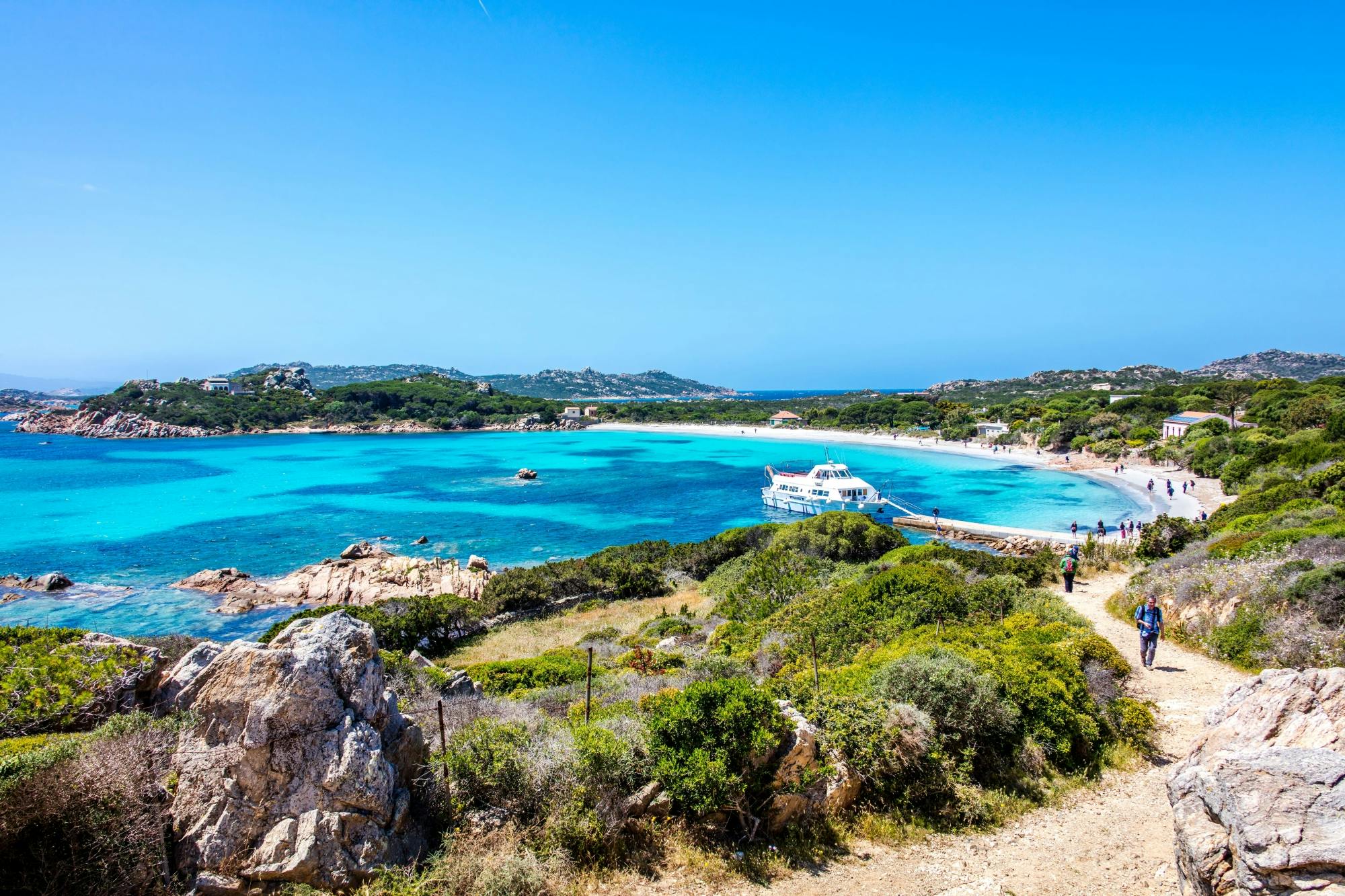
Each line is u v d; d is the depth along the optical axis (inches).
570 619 1430.9
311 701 295.3
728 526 2783.0
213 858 278.5
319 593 1764.3
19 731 438.6
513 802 349.4
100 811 277.6
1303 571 684.1
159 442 6712.6
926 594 855.7
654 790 377.4
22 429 7711.6
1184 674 642.2
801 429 7155.5
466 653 1181.1
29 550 2255.2
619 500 3388.3
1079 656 564.1
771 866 349.4
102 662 504.7
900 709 430.9
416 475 4284.0
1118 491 3166.8
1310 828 212.7
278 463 4921.3
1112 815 407.2
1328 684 279.0
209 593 1781.5
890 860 363.9
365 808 292.7
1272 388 4512.8
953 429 5644.7
